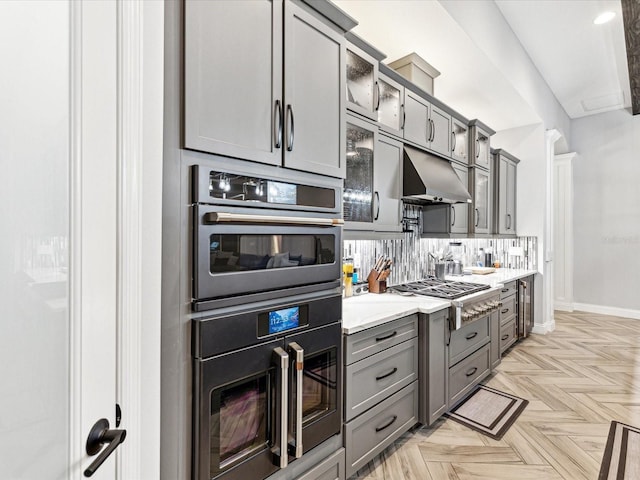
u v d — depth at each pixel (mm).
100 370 740
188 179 1058
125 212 845
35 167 571
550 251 4695
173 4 1024
